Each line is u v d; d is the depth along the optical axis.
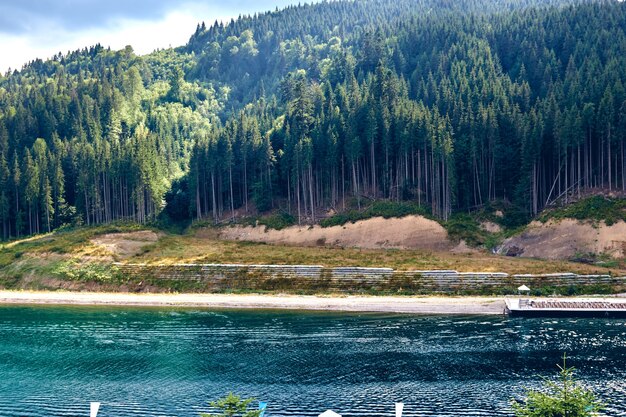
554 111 140.00
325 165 150.12
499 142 143.25
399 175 147.12
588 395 37.75
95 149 176.62
